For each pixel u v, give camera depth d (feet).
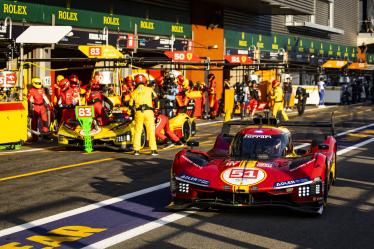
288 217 26.32
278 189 25.48
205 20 108.17
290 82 116.47
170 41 92.02
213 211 27.40
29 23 68.23
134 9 88.07
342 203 29.68
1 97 54.75
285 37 144.36
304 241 22.45
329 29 165.37
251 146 29.73
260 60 123.65
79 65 87.25
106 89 59.72
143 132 51.70
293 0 119.03
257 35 129.18
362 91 152.56
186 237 22.97
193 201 26.78
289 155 29.91
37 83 58.95
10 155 47.91
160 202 29.71
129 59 57.00
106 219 25.98
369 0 206.28
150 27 91.66
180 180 26.94
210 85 90.99
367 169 41.65
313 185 25.85
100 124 52.11
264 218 26.09
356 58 198.18
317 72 115.34
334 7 177.88
